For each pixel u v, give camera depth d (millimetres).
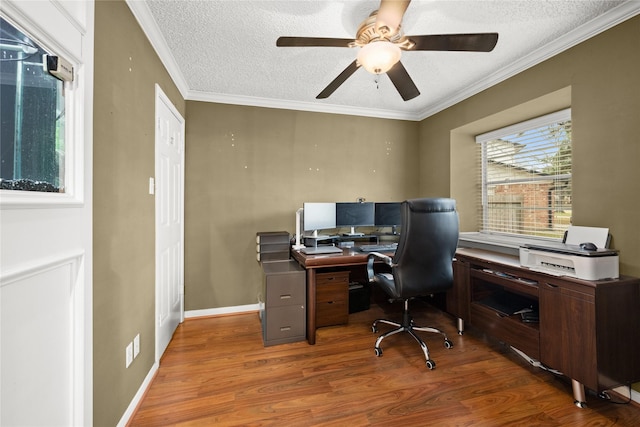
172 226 2367
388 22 1281
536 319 1849
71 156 985
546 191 2453
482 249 2664
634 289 1519
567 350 1557
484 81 2516
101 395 1174
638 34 1548
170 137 2287
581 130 1830
